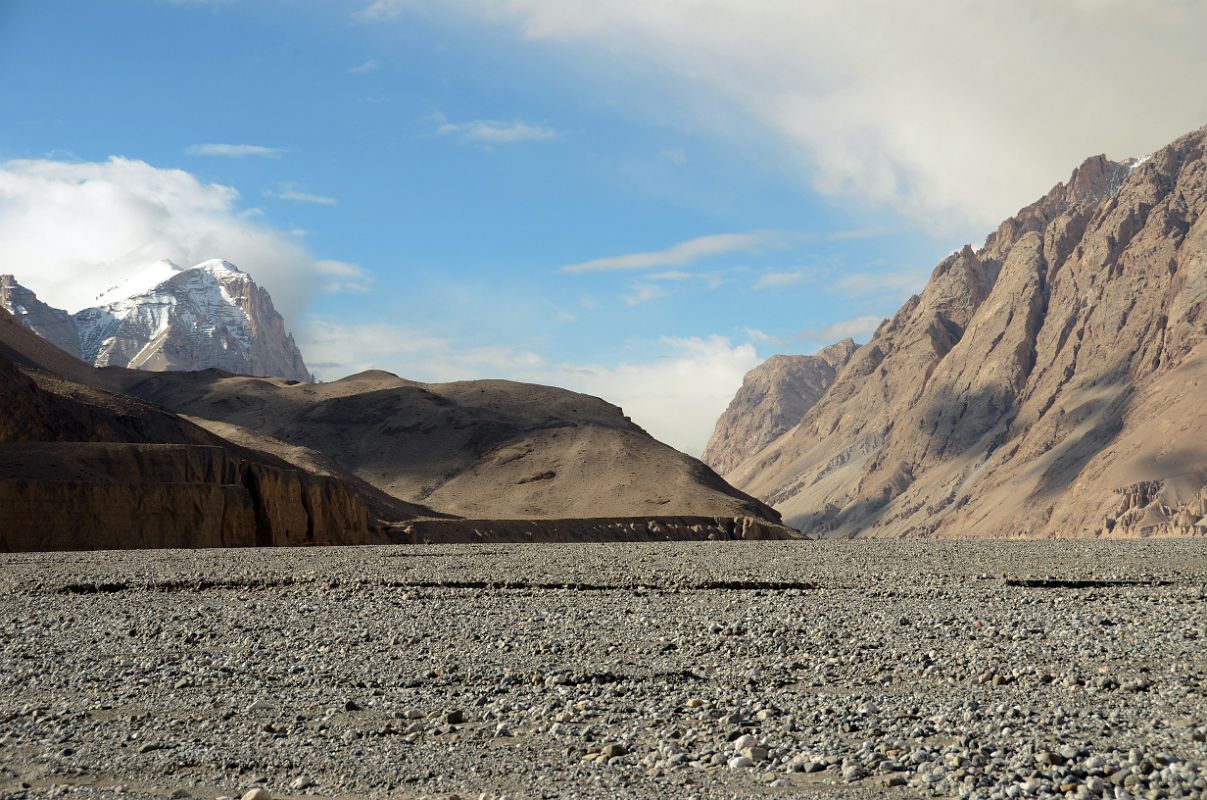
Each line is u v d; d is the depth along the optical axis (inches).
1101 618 958.4
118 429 5738.2
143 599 1254.9
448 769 517.3
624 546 2559.1
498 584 1369.3
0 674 773.3
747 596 1204.5
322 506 4589.1
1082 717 586.6
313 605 1162.0
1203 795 435.5
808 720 596.1
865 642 852.6
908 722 583.5
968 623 946.1
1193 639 845.2
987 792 450.0
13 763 536.7
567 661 794.8
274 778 509.4
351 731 592.7
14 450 3949.3
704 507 7662.4
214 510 3878.0
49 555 2142.0
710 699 658.2
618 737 573.3
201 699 682.8
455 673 756.0
